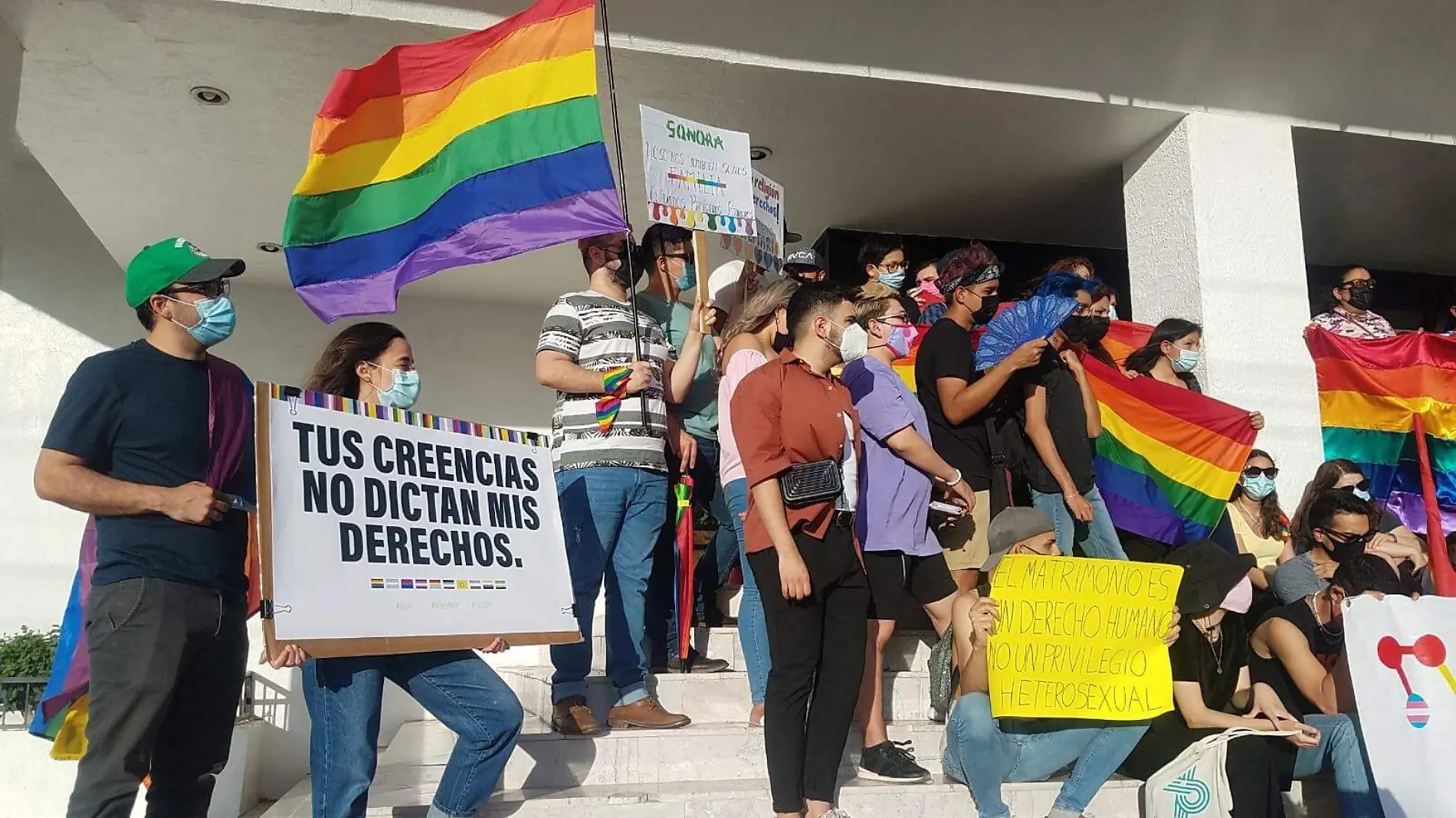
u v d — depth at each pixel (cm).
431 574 313
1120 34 533
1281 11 558
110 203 616
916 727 416
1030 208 670
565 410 404
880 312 412
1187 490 486
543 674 491
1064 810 367
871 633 388
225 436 291
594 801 347
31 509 655
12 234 674
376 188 424
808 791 324
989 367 443
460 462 334
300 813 386
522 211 400
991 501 439
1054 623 371
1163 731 391
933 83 506
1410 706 373
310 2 437
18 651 547
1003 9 517
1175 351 511
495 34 421
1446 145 587
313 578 287
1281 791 396
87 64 473
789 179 623
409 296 754
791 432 329
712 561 502
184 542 270
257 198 614
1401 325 806
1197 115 545
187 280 282
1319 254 771
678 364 421
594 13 408
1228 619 407
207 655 279
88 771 255
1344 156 602
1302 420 538
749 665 400
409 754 465
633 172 607
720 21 483
